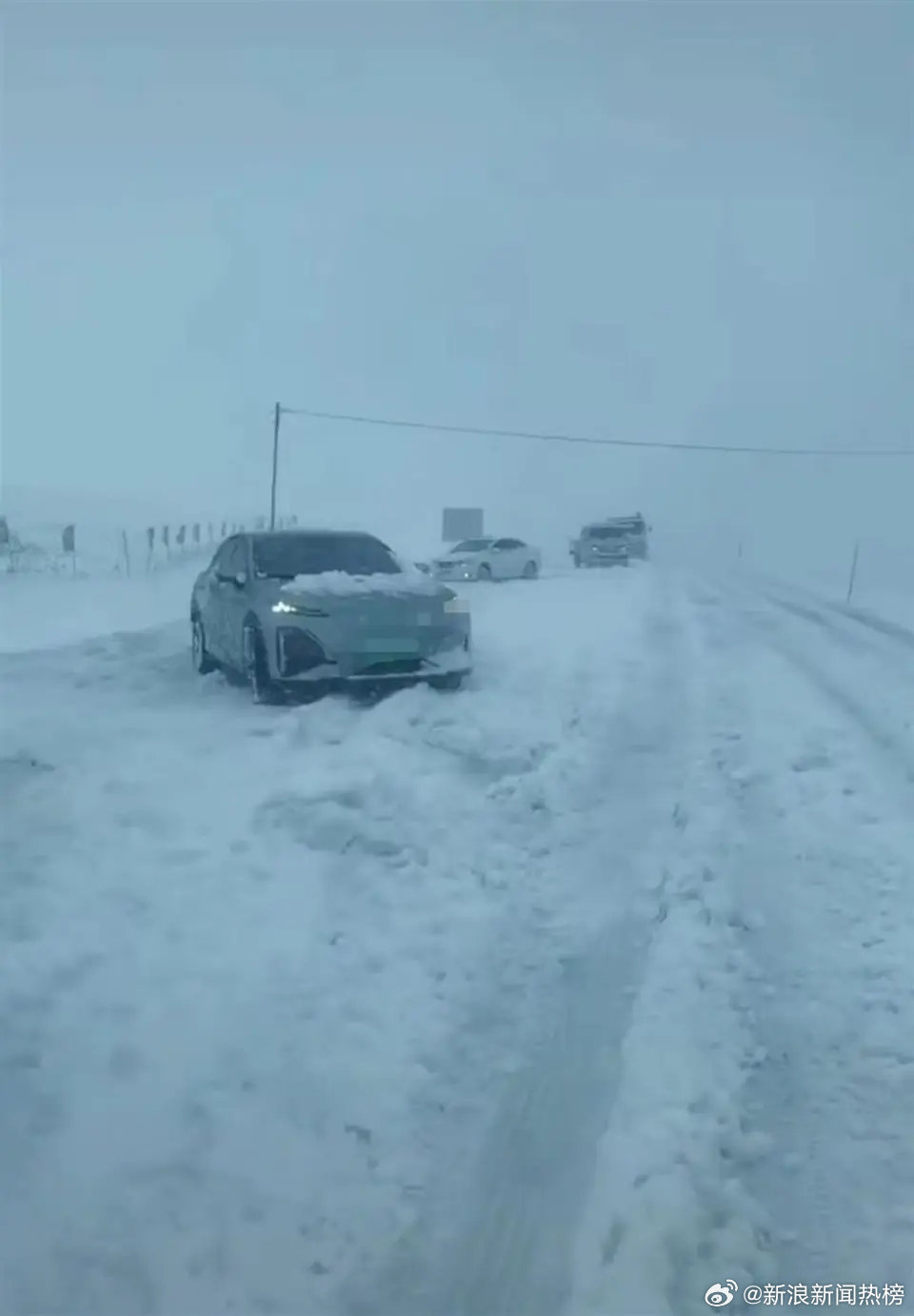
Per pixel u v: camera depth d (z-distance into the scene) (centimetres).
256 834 643
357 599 1021
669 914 554
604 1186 353
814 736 931
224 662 1142
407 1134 377
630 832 674
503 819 686
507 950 511
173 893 558
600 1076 412
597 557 4425
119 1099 391
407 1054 423
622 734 923
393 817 679
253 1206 343
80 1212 338
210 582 1208
